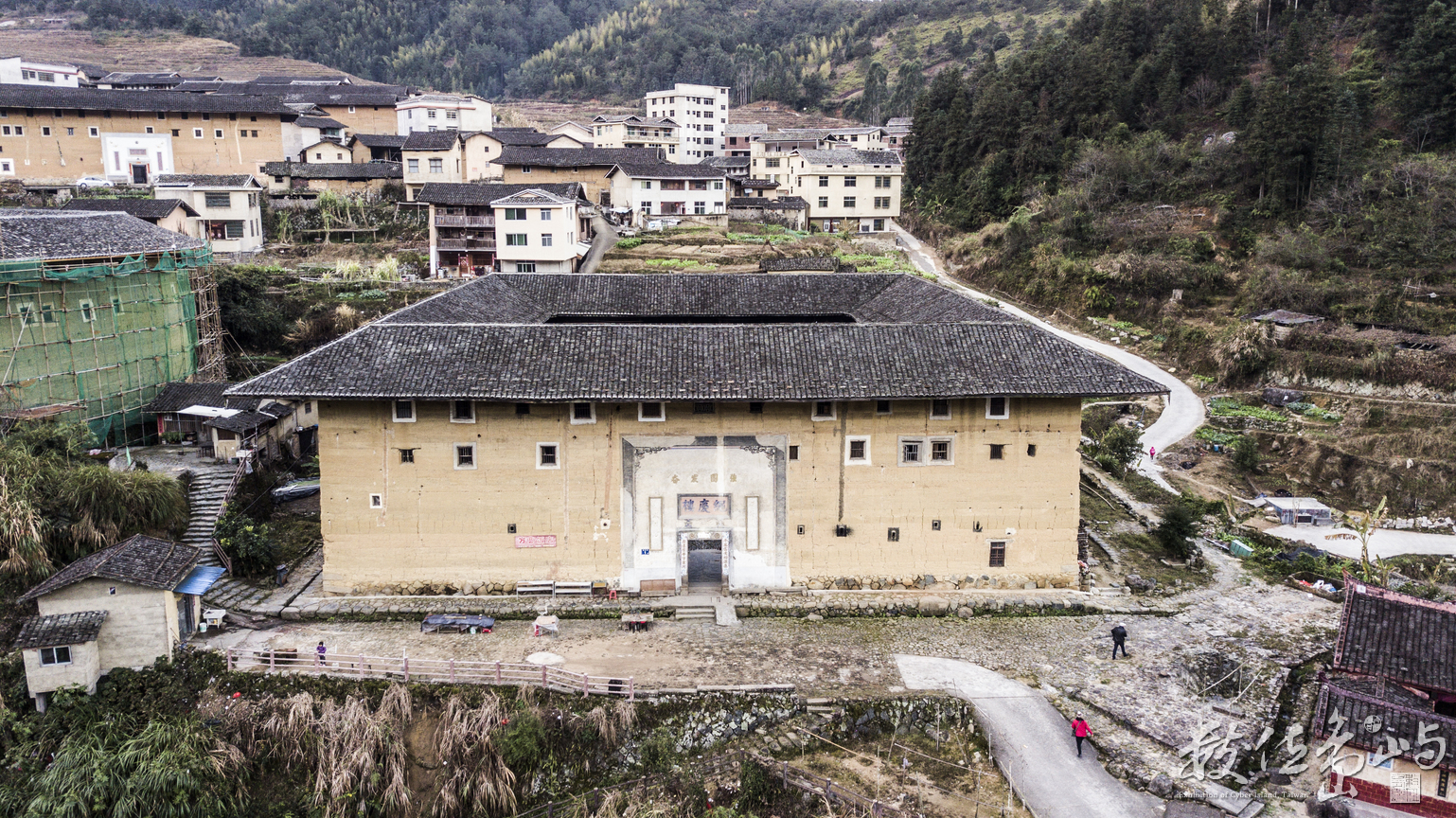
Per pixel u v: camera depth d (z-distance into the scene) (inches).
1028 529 1385.3
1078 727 1038.4
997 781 1013.8
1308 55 3678.6
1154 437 2351.1
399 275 3004.4
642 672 1160.2
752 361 1311.5
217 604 1290.6
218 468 1635.1
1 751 1055.0
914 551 1385.3
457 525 1348.4
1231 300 2940.5
